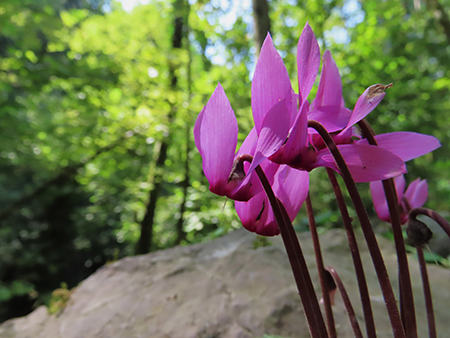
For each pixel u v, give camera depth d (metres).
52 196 9.13
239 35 5.96
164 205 8.09
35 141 5.64
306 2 5.49
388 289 0.53
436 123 5.72
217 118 0.52
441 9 5.17
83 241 11.75
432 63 6.31
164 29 5.94
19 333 1.73
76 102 5.10
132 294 1.86
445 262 2.13
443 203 6.25
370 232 0.53
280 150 0.51
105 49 4.82
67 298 2.05
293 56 5.21
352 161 0.52
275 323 1.41
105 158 5.75
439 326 1.38
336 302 1.57
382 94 0.48
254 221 0.61
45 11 4.66
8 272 9.74
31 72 4.42
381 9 5.47
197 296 1.72
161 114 4.71
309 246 2.42
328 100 0.60
